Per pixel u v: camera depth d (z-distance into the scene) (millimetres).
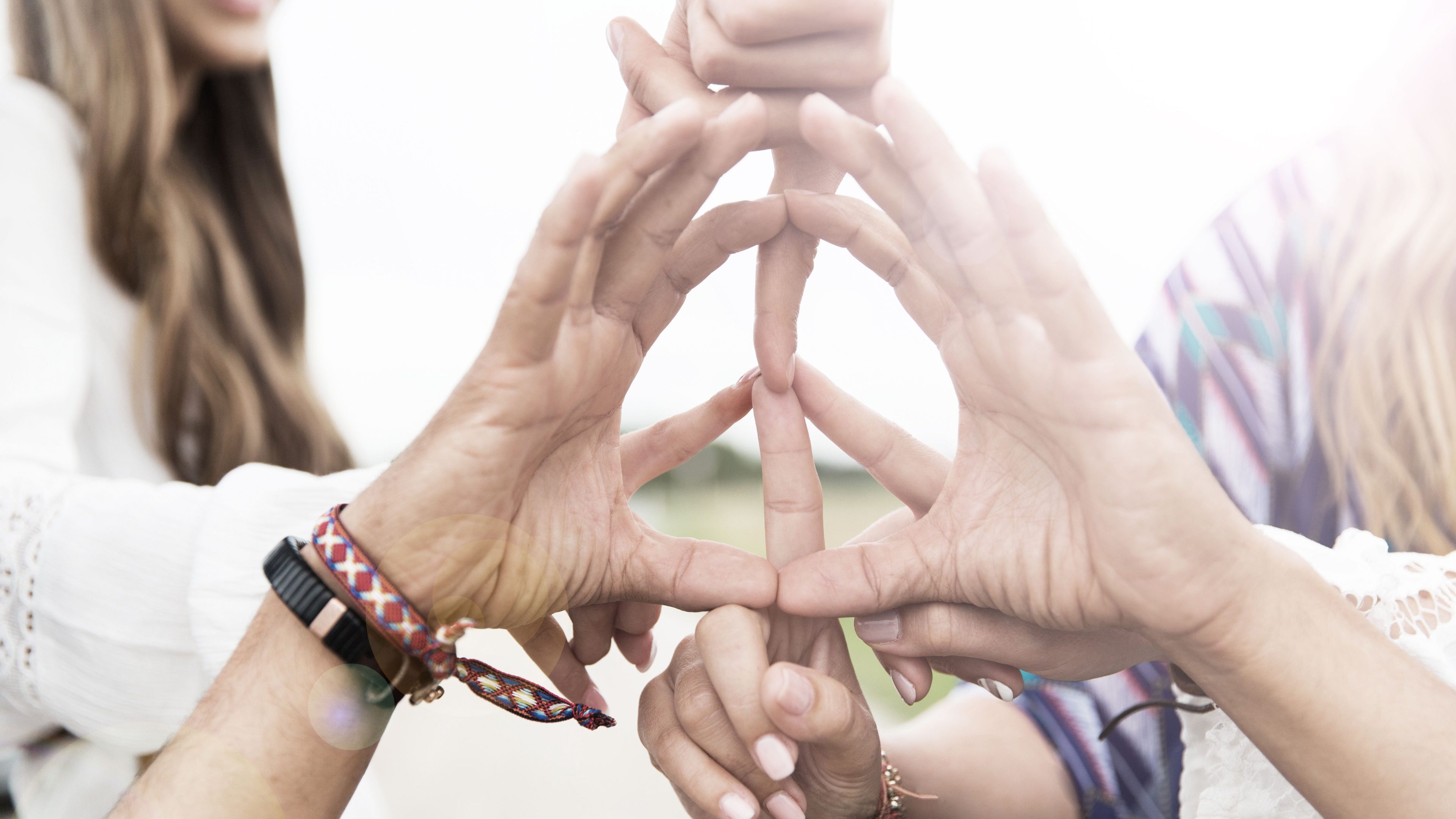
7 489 543
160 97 661
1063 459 468
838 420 548
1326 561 502
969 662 539
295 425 744
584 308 475
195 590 519
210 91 734
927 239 474
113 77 649
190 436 689
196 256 693
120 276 654
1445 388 600
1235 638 446
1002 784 617
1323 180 656
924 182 462
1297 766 456
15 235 605
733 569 514
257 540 528
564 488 503
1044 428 468
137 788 458
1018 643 514
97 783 530
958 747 630
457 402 465
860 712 504
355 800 612
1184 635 451
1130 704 627
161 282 663
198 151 732
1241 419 652
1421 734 442
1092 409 445
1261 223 671
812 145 472
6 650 532
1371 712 443
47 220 619
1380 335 616
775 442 537
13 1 657
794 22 480
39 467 572
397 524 465
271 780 460
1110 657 521
